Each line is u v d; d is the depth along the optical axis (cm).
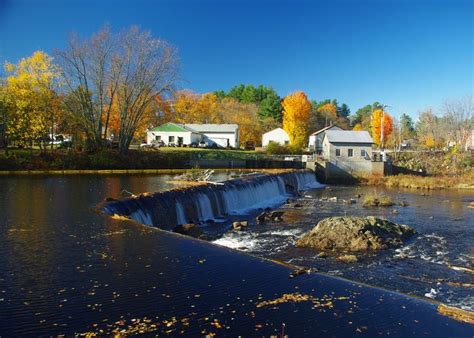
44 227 1548
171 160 5275
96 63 4956
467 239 2111
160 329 756
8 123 4400
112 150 5006
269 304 891
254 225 2436
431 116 9694
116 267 1098
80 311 820
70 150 4834
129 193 2548
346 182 5497
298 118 9131
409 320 840
